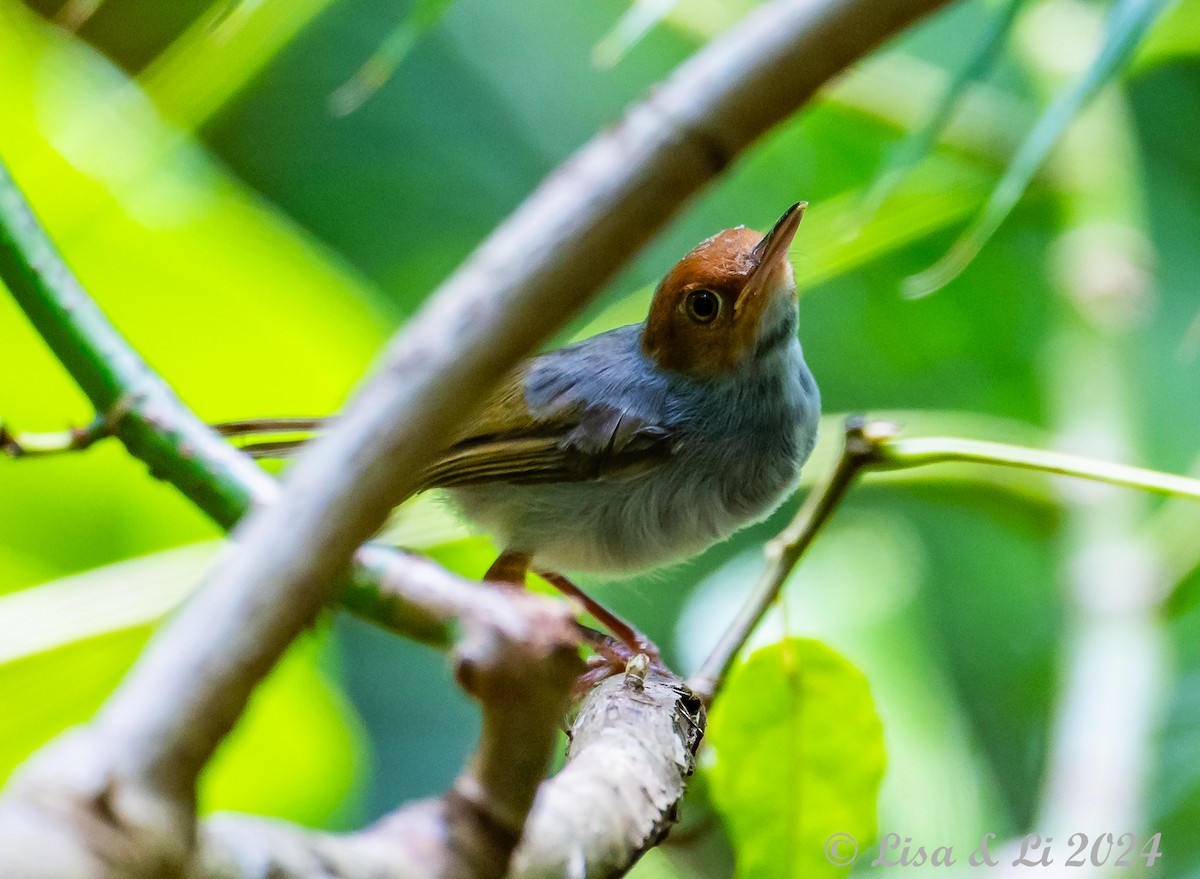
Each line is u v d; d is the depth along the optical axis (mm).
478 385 1926
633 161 1916
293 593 1867
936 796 8797
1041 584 13102
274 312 9336
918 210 9086
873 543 9844
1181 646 11531
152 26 12227
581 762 4078
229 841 2152
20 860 1689
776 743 6461
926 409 13312
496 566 8539
